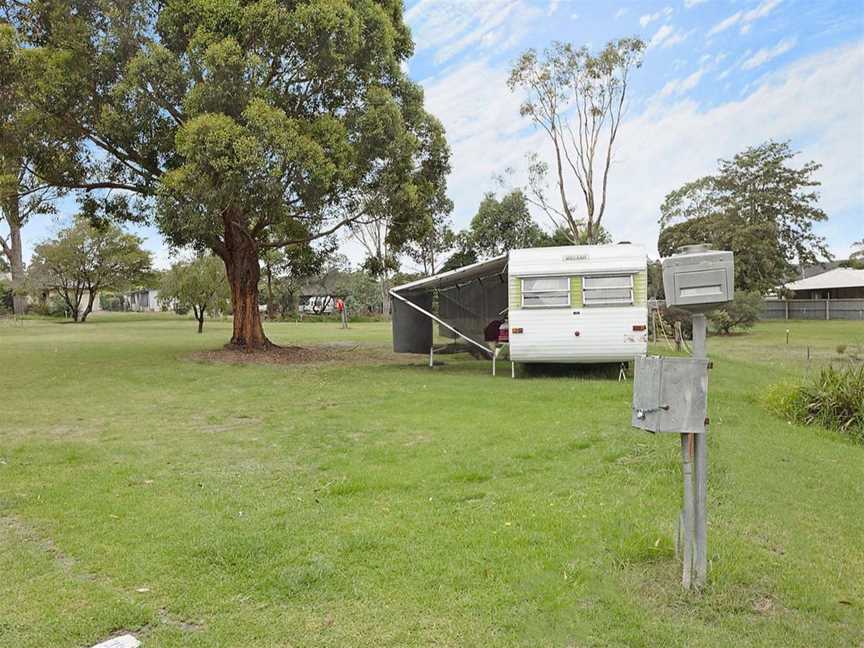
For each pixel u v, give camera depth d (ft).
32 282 145.89
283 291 187.21
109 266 146.30
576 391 34.83
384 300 188.96
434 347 53.62
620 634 9.59
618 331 41.11
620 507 15.07
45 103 46.52
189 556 12.62
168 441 24.00
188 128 42.14
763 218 154.51
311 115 52.49
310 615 10.31
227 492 17.08
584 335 41.42
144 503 16.12
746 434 23.70
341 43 47.60
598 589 10.96
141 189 57.88
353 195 55.88
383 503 15.98
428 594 10.90
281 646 9.41
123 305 271.28
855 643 9.39
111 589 11.28
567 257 41.65
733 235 140.67
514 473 18.57
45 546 13.41
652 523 13.88
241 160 41.29
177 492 17.16
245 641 9.55
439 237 147.54
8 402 33.71
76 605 10.68
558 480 17.67
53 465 20.20
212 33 45.78
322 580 11.46
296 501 16.21
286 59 49.52
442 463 19.74
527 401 31.96
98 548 13.10
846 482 17.94
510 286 42.29
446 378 43.16
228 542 13.15
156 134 50.72
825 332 104.37
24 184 53.72
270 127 42.47
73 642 9.53
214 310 96.89
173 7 47.73
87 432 25.91
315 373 46.44
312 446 22.86
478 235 146.41
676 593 10.79
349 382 41.22
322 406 31.96
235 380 42.45
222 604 10.69
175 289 93.76
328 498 16.46
